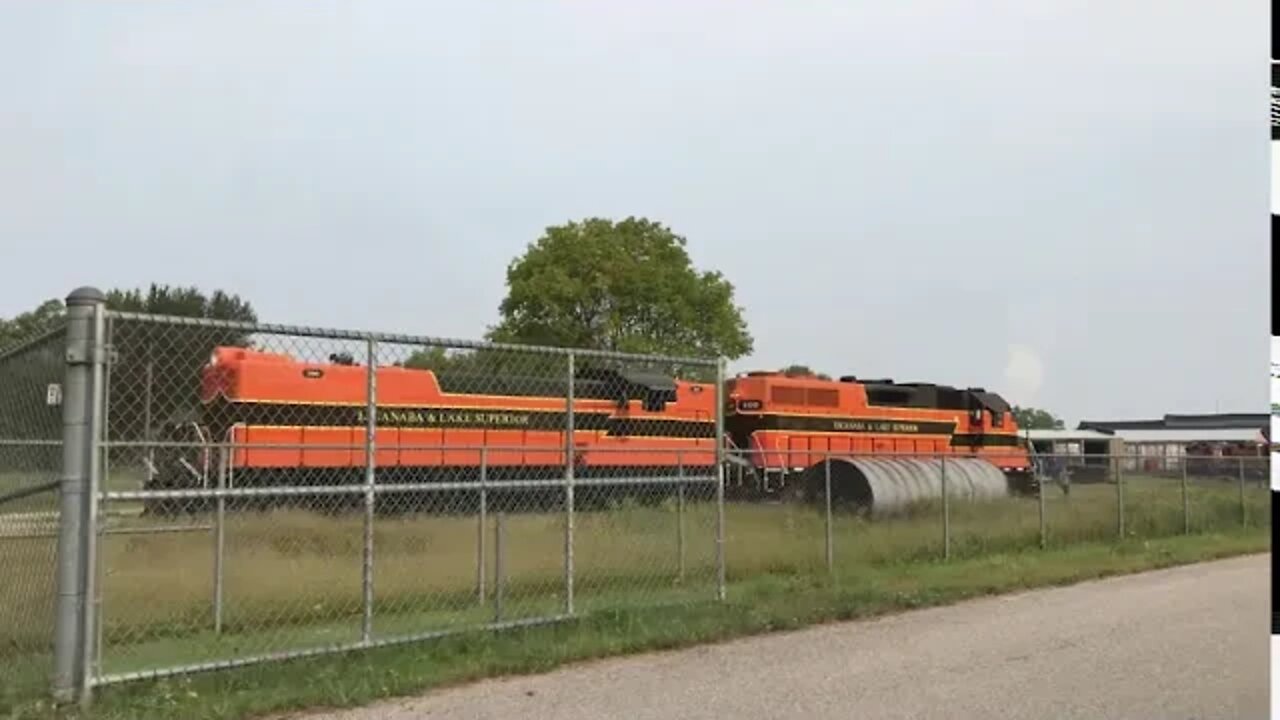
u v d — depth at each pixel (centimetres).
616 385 2656
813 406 3228
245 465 2006
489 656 812
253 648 830
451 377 2334
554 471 2444
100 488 687
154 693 678
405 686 732
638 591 1120
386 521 1513
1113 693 744
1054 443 6688
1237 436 7981
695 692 742
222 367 2012
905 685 766
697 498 2008
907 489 2058
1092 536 1920
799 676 794
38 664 720
